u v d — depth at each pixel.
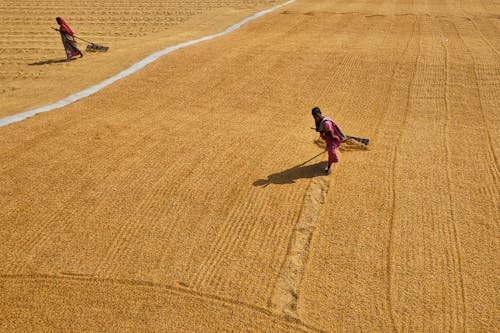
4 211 7.16
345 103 11.59
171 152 8.95
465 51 15.13
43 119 10.55
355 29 18.86
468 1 25.17
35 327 5.28
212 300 5.58
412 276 5.85
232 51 15.63
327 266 6.05
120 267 6.06
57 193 7.61
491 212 7.02
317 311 5.41
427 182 7.84
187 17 23.70
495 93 11.89
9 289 5.77
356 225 6.80
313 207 7.25
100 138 9.54
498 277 5.79
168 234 6.65
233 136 9.66
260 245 6.45
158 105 11.40
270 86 12.64
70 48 16.27
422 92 12.07
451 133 9.73
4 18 23.95
